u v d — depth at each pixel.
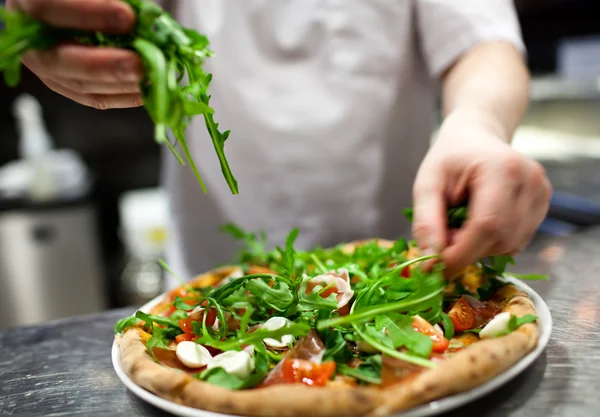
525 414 0.70
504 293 0.96
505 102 1.17
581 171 2.90
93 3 0.62
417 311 0.84
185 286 1.17
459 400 0.65
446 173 0.94
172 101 0.68
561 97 3.12
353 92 1.69
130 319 0.96
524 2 2.67
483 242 0.85
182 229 1.91
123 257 3.65
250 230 1.81
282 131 1.71
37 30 0.66
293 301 0.90
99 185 3.64
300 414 0.64
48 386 0.94
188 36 0.78
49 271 2.98
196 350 0.84
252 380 0.73
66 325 1.23
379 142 1.73
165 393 0.74
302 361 0.75
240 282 0.96
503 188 0.85
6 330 1.23
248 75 1.72
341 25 1.67
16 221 2.86
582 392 0.73
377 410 0.64
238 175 1.77
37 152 3.23
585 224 2.40
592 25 2.75
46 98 3.54
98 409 0.83
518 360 0.74
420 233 0.89
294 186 1.74
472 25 1.44
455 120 1.07
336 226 1.77
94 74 0.67
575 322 0.97
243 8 1.69
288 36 1.69
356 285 0.99
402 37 1.69
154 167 3.88
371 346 0.78
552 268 1.29
